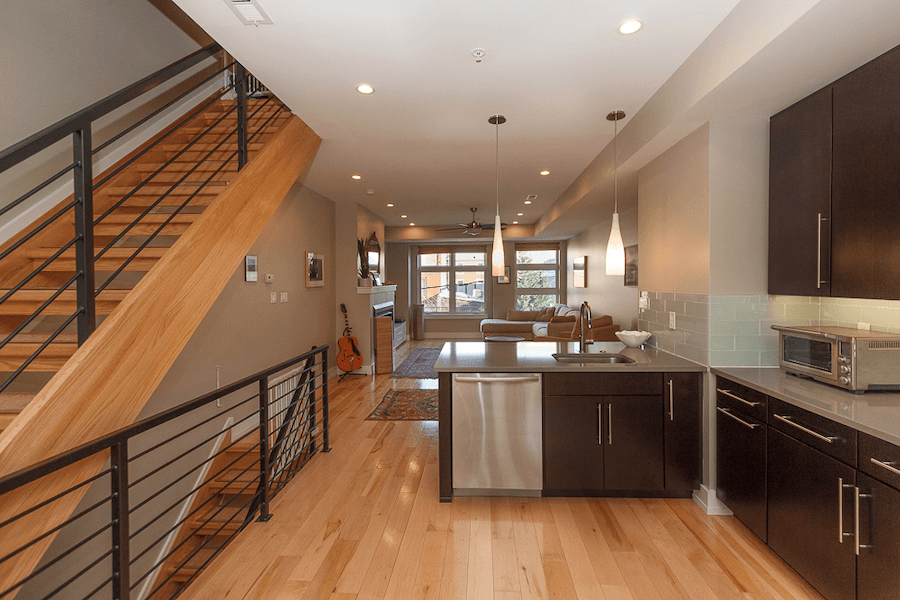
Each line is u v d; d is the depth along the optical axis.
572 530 2.71
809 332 2.49
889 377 2.18
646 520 2.81
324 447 4.06
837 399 2.11
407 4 2.03
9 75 2.51
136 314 1.98
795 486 2.14
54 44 2.81
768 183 2.86
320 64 2.58
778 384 2.42
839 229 2.25
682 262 3.26
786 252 2.68
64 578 2.61
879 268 2.02
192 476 3.68
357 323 7.26
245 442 3.96
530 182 5.64
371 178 5.40
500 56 2.51
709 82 2.37
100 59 3.19
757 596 2.10
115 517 1.77
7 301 2.26
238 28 2.21
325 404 4.07
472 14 2.12
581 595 2.13
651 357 3.32
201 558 3.34
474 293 11.87
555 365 3.08
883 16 1.71
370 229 7.95
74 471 1.71
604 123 3.58
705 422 2.99
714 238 2.88
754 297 2.89
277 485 3.34
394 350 8.29
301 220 5.86
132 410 1.97
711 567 2.33
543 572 2.31
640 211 4.01
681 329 3.30
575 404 3.04
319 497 3.17
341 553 2.50
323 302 6.69
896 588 1.60
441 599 2.12
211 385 3.96
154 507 3.28
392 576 2.29
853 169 2.16
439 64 2.59
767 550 2.48
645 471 3.05
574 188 5.55
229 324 4.23
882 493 1.66
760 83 2.29
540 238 10.70
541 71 2.70
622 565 2.36
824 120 2.34
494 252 3.27
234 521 3.45
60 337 2.17
